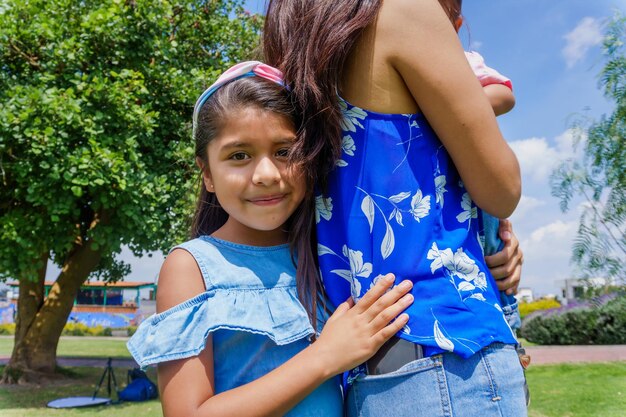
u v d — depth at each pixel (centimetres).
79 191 720
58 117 745
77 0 865
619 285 441
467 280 112
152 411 722
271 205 122
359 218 117
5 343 2106
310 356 109
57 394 875
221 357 119
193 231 156
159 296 122
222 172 124
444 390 104
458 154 113
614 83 434
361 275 116
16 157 761
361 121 117
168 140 938
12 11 834
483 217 128
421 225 112
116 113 794
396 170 114
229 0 1064
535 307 2569
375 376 110
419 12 112
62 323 1061
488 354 107
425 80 110
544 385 786
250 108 121
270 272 126
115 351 1725
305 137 120
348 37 113
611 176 429
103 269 1244
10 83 823
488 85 136
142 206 788
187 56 1018
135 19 861
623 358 1070
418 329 107
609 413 609
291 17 126
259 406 106
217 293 119
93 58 861
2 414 708
